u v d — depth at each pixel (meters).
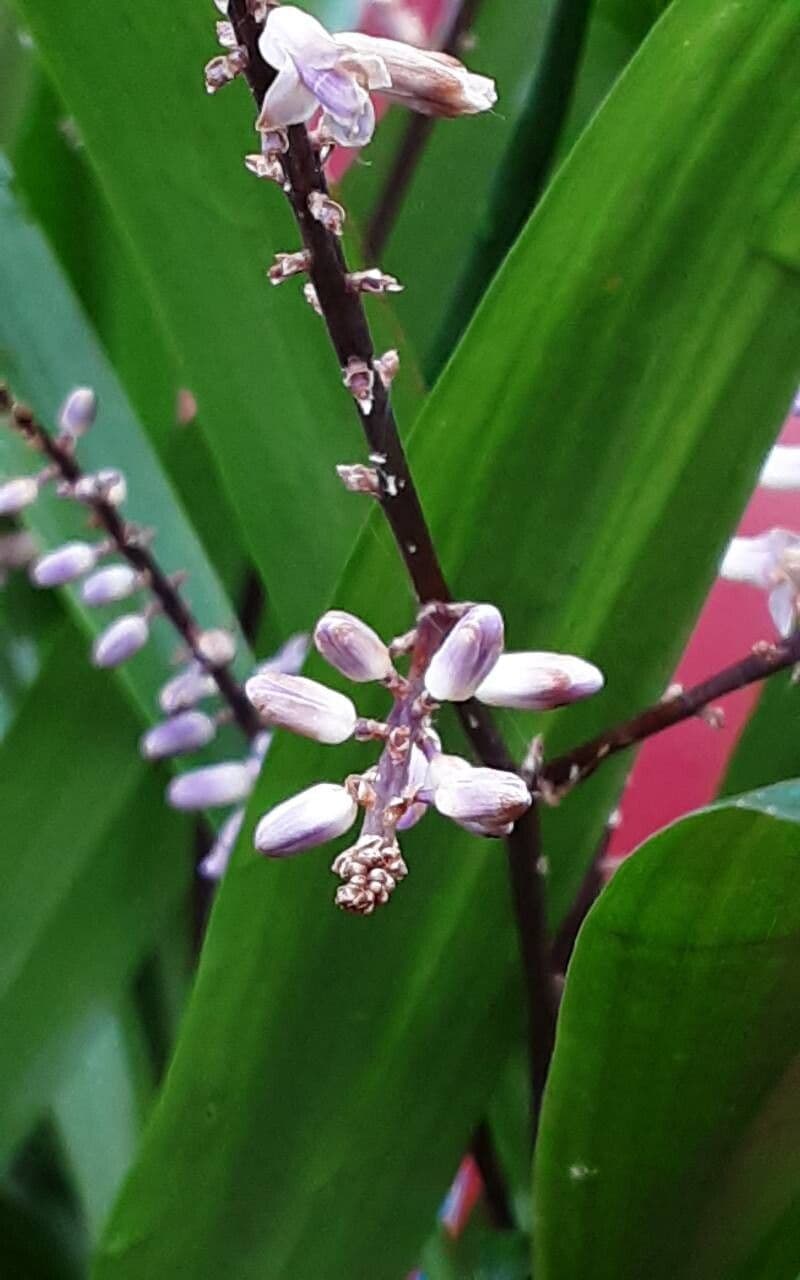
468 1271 0.31
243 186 0.26
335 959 0.25
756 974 0.19
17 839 0.31
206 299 0.27
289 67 0.17
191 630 0.28
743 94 0.22
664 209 0.22
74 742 0.31
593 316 0.23
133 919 0.32
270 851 0.19
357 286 0.18
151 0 0.25
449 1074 0.26
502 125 0.30
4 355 0.29
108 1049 0.32
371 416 0.19
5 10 0.32
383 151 0.31
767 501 0.31
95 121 0.26
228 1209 0.25
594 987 0.20
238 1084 0.25
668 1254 0.23
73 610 0.30
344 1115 0.25
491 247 0.27
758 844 0.18
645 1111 0.21
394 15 0.29
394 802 0.18
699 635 0.34
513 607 0.24
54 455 0.26
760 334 0.23
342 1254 0.26
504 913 0.25
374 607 0.23
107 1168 0.31
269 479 0.27
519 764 0.23
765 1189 0.22
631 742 0.22
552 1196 0.22
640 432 0.23
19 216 0.29
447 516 0.23
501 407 0.23
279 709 0.19
